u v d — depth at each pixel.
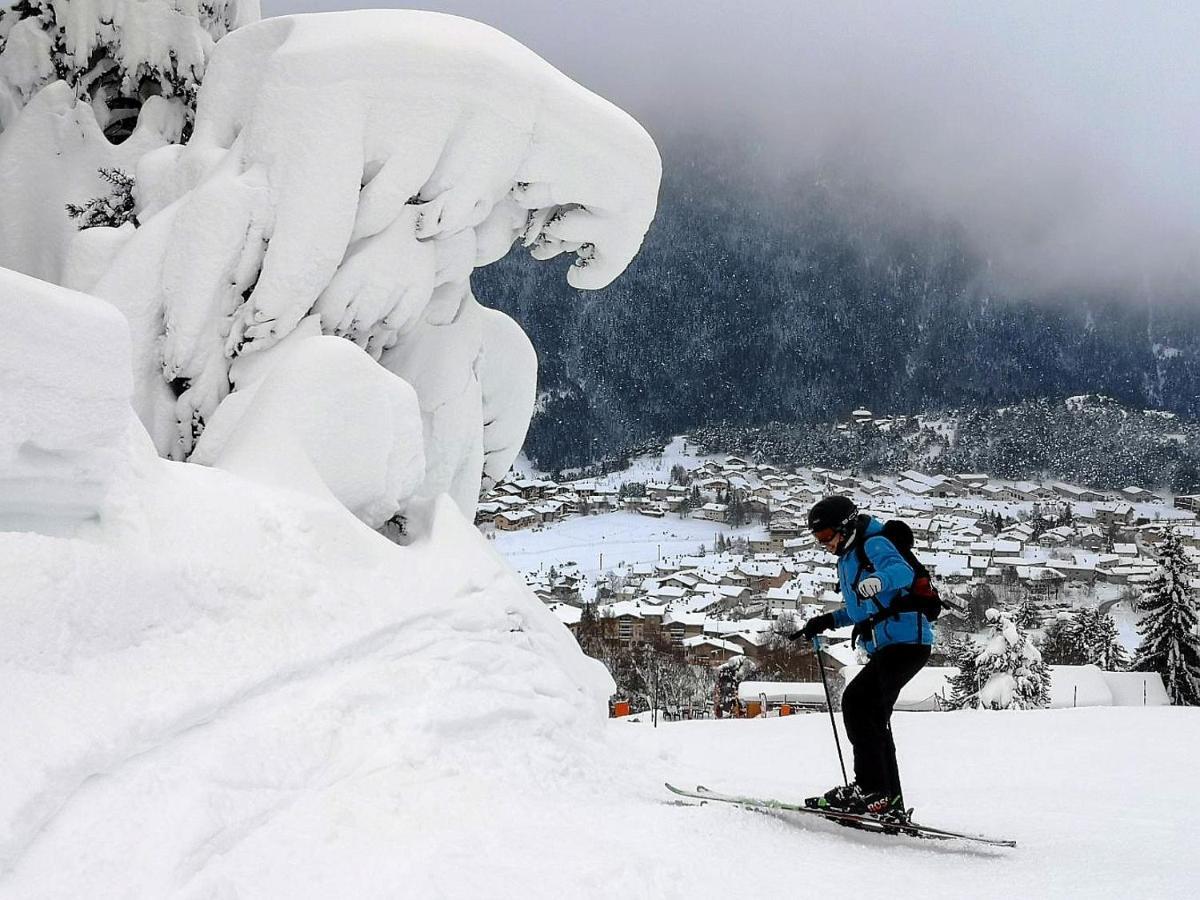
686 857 3.48
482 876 2.93
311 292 6.23
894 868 3.70
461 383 7.29
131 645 3.64
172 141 8.01
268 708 3.75
